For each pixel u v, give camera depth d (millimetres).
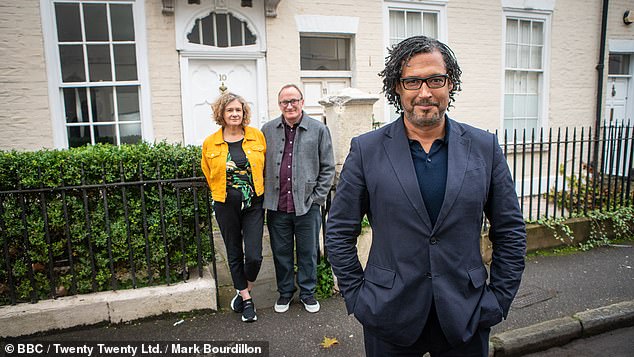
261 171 3238
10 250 3105
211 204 3449
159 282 3457
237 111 3139
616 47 8273
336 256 1847
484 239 4406
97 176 3154
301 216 3311
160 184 3215
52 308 3037
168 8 5527
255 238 3234
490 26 7305
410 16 6969
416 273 1677
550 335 3082
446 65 1709
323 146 3367
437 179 1700
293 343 2975
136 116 5785
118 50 5613
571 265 4418
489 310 1719
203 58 5871
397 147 1747
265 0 5930
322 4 6324
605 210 5289
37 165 2988
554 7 7707
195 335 3066
